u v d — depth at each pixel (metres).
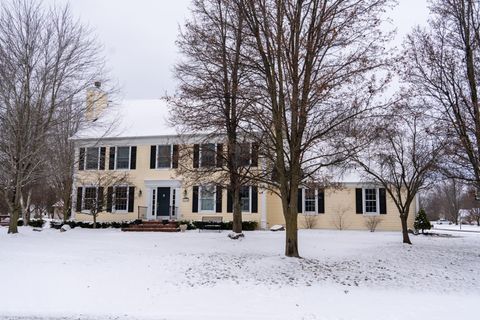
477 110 15.91
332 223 30.84
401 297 11.12
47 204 43.62
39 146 19.83
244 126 21.50
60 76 20.42
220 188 22.03
